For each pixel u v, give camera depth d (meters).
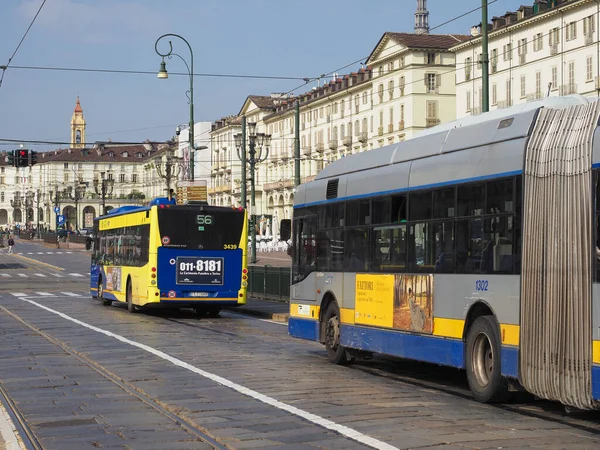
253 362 18.41
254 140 56.91
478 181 13.44
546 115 12.35
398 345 15.70
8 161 52.97
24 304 38.97
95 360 18.59
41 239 170.88
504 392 12.84
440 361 14.30
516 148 12.58
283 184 132.75
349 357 18.27
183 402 13.14
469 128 14.07
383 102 110.56
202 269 31.31
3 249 128.12
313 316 19.58
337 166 19.02
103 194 134.62
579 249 11.12
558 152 11.73
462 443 10.04
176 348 21.11
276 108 142.25
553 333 11.46
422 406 12.81
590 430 10.98
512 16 88.94
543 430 10.90
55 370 17.05
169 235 31.09
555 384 11.38
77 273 72.94
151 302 30.97
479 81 94.12
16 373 16.64
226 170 151.75
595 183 10.98
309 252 19.97
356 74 118.38
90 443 10.44
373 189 16.95
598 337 10.69
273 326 28.73
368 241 17.06
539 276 11.82
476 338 13.33
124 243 34.81
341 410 12.38
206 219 31.44
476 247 13.41
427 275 14.77
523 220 12.25
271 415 12.00
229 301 31.58
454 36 107.25
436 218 14.59
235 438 10.46
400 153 16.17
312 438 10.42
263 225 137.38
